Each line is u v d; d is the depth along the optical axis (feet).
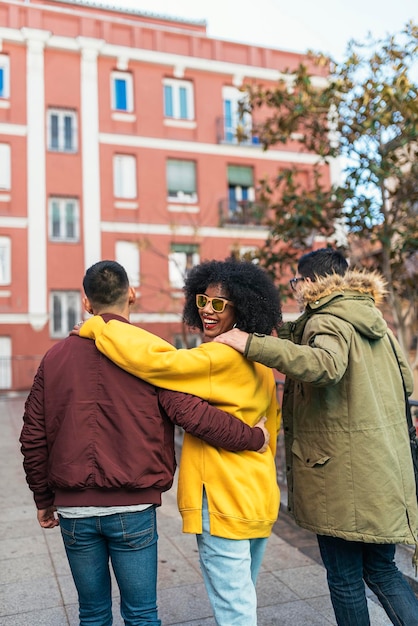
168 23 71.36
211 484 6.20
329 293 6.99
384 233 20.24
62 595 9.99
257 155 69.10
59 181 61.31
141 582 6.00
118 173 64.34
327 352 6.27
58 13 62.80
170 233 64.80
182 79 67.82
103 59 64.18
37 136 60.75
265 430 6.55
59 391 6.15
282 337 7.39
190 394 6.09
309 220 21.56
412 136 18.93
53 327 60.54
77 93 62.75
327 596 9.89
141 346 6.03
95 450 5.92
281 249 23.11
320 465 6.69
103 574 6.23
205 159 67.21
